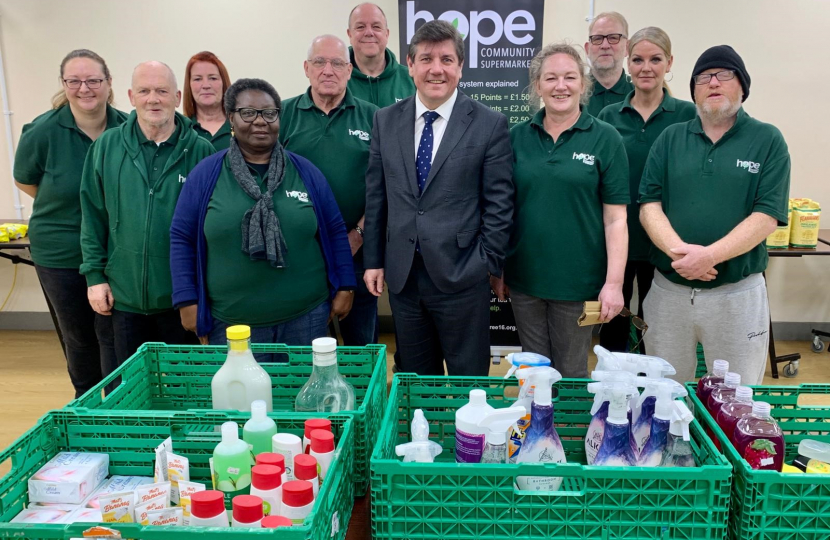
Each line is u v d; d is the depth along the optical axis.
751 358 1.99
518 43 3.67
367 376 1.42
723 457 0.89
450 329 1.93
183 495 0.92
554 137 1.93
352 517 1.07
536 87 1.95
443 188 1.81
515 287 2.07
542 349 2.14
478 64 3.71
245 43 3.94
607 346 2.94
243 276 1.75
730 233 1.84
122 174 2.03
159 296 2.08
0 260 4.28
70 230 2.39
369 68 2.88
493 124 1.84
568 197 1.90
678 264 1.85
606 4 3.76
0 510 0.93
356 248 2.41
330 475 0.87
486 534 0.88
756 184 1.85
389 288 1.95
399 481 0.88
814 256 3.98
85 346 2.58
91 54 2.28
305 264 1.81
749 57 3.77
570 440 1.21
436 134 1.86
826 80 3.78
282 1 3.87
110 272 2.11
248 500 0.82
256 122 1.72
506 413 0.97
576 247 1.94
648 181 2.02
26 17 3.94
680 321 2.02
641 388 1.13
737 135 1.87
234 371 1.21
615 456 0.97
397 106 1.93
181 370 1.47
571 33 3.81
